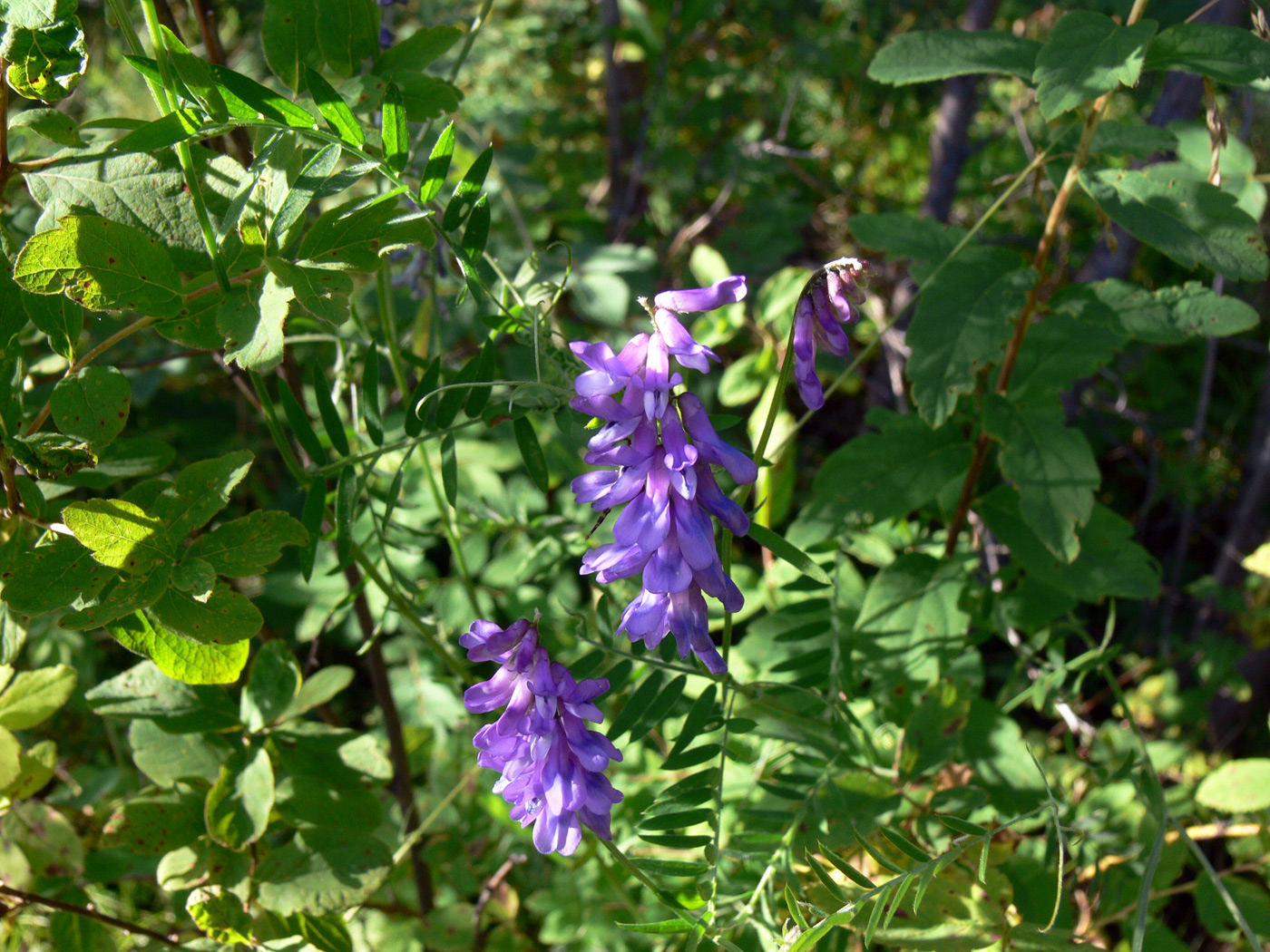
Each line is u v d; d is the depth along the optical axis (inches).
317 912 9.7
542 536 12.8
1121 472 24.5
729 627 8.7
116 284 7.4
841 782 9.9
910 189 27.9
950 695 10.7
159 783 10.2
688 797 8.7
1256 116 17.7
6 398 8.2
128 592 7.5
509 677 7.3
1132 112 18.6
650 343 6.9
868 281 7.2
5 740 9.7
